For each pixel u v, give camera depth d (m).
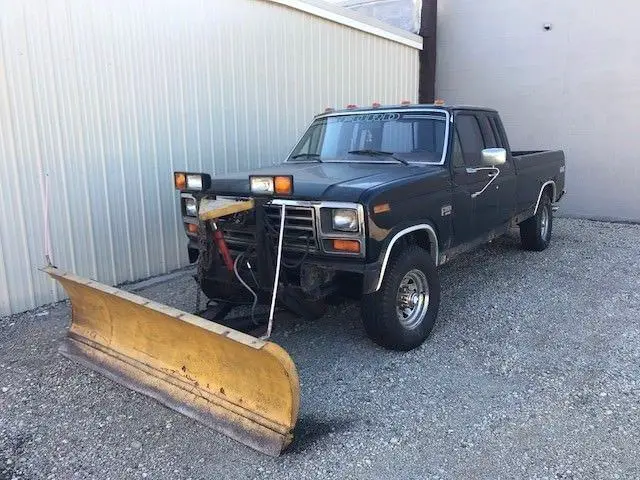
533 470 3.22
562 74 11.21
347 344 4.94
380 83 11.09
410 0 12.20
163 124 7.00
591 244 8.70
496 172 6.03
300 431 3.65
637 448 3.39
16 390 4.25
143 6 6.63
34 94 5.74
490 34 11.88
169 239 7.20
